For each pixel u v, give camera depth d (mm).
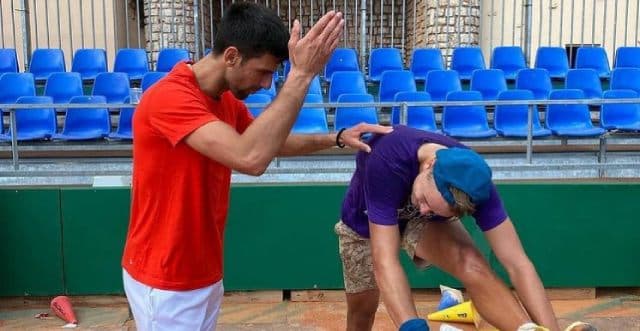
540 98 7145
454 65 8195
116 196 4305
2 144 6047
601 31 9219
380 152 2139
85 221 4305
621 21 9219
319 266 4410
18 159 5535
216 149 1763
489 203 2115
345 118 6172
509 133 6012
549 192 4383
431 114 6301
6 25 9055
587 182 4445
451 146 2094
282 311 4297
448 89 7172
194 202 1964
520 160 5508
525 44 8680
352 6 10750
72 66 8086
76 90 7109
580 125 6328
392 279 2023
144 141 1937
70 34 8125
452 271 2209
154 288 2025
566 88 7289
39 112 6340
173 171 1937
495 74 7262
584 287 4500
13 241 4281
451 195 1787
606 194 4406
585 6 9195
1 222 4266
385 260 2057
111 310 4344
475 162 1801
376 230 2115
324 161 5328
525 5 8656
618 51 8195
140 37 10016
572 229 4422
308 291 4449
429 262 2340
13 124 5109
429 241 2271
